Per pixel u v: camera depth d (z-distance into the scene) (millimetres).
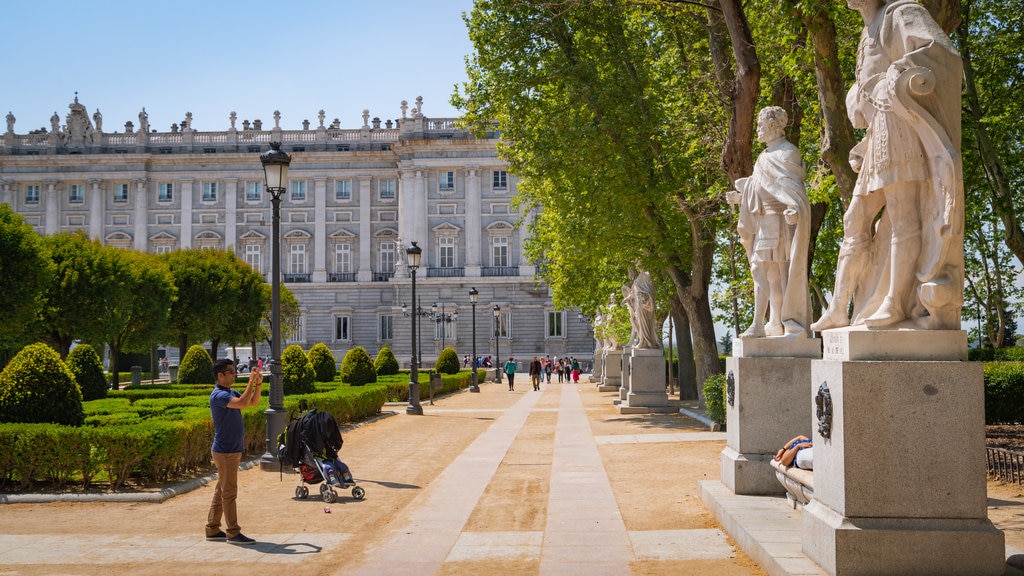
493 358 80000
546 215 31078
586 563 7426
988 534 5547
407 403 32062
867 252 6414
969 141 16531
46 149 85562
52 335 40469
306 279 84312
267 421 14766
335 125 87000
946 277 5777
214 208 85062
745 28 14633
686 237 24703
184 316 53125
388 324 83500
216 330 54594
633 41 23719
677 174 22766
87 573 7562
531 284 79938
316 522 9883
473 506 10641
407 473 13781
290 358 26125
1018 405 16828
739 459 9289
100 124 86500
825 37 11961
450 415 26141
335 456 11617
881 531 5602
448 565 7629
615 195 21875
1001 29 20156
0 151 85375
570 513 9781
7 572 7602
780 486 9156
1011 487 10445
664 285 30734
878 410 5707
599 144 21797
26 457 11680
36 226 84562
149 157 84562
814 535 6090
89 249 41156
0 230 31266
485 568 7461
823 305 24641
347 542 8758
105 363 76562
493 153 80938
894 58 5996
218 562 7949
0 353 44906
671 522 9016
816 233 17391
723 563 7156
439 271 81000
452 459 15508
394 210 84438
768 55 16672
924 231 5867
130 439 11695
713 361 23484
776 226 9609
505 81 23500
